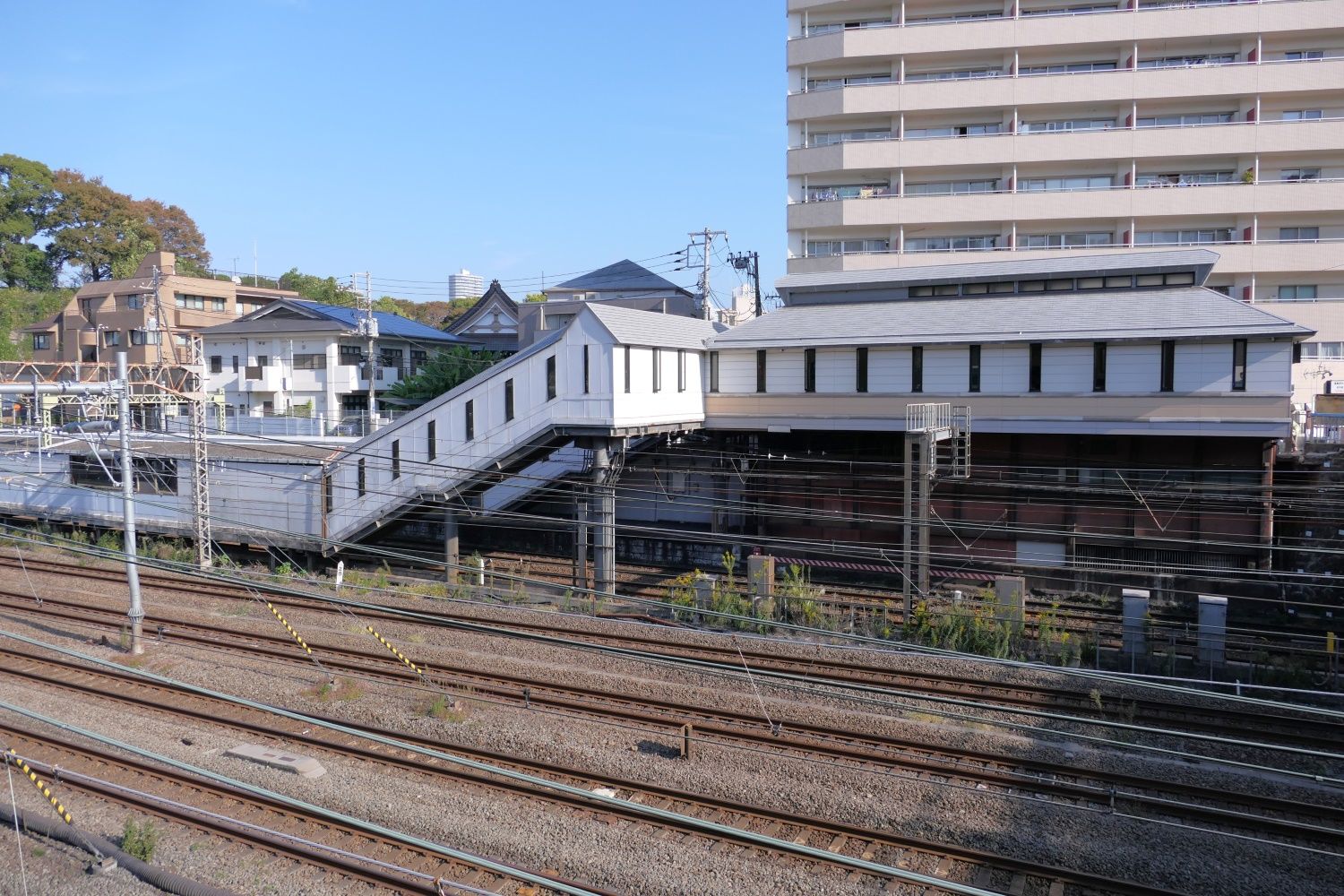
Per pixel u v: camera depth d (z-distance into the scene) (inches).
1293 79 1376.7
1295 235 1412.4
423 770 459.2
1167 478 836.6
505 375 856.3
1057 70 1510.8
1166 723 531.2
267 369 1619.1
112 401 936.3
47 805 420.2
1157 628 717.9
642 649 677.9
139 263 2225.6
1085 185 1485.0
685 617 765.9
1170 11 1419.8
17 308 2284.7
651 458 1069.8
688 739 478.0
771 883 354.0
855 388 916.0
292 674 613.3
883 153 1514.5
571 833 391.2
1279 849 381.4
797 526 983.6
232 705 551.8
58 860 374.0
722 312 1585.9
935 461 787.4
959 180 1540.4
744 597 772.0
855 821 411.2
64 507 1145.4
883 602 810.2
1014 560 881.5
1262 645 686.5
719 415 969.5
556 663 641.0
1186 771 458.9
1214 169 1439.5
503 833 389.4
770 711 546.3
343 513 946.7
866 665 633.0
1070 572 864.3
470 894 344.5
